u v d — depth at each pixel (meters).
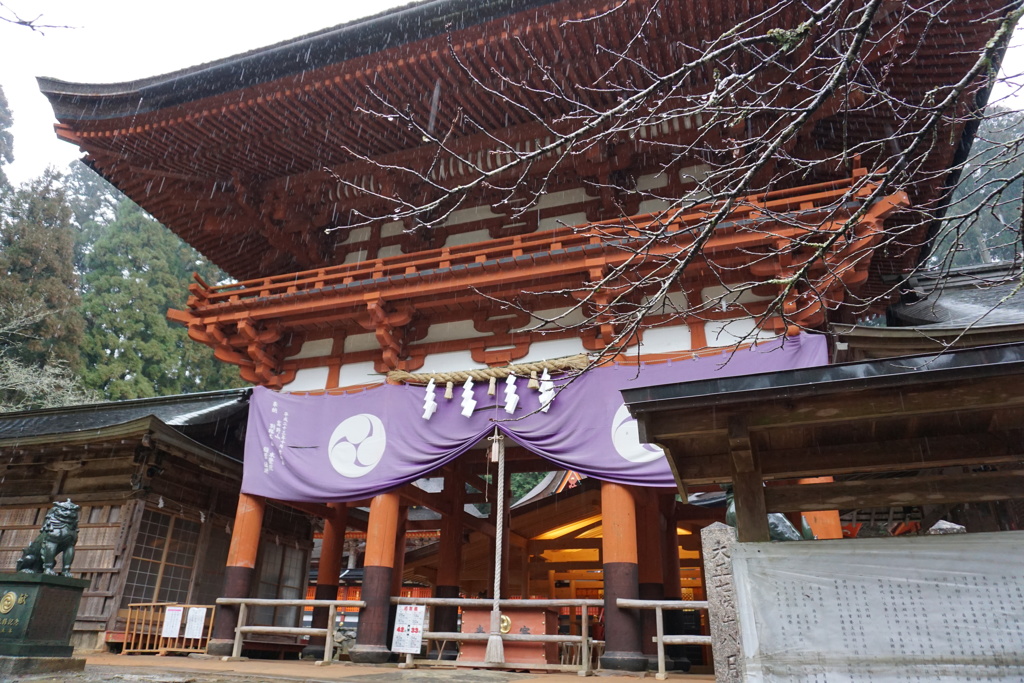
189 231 17.31
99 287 39.12
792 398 5.09
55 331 33.19
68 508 9.26
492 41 11.68
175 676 8.60
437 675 9.43
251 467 13.50
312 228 16.28
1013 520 8.84
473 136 14.23
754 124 12.55
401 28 11.86
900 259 15.70
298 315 14.19
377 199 15.69
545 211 14.76
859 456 5.68
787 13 10.74
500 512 11.19
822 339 10.86
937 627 4.59
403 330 13.88
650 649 13.66
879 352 9.83
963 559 4.69
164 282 42.12
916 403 4.86
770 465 5.87
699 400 5.25
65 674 8.35
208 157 15.20
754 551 5.17
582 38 11.55
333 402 13.48
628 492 11.00
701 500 16.47
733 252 11.51
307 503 14.95
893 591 4.76
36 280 33.16
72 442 14.15
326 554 15.98
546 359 12.61
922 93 11.95
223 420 16.50
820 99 4.29
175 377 40.47
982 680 4.40
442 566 15.43
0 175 38.22
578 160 13.94
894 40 10.00
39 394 32.16
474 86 12.86
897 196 10.58
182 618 14.38
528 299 13.05
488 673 10.02
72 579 9.10
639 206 13.97
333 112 13.75
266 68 12.95
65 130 14.80
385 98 13.29
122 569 13.37
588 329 12.02
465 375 12.54
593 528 18.98
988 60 4.11
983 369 4.55
